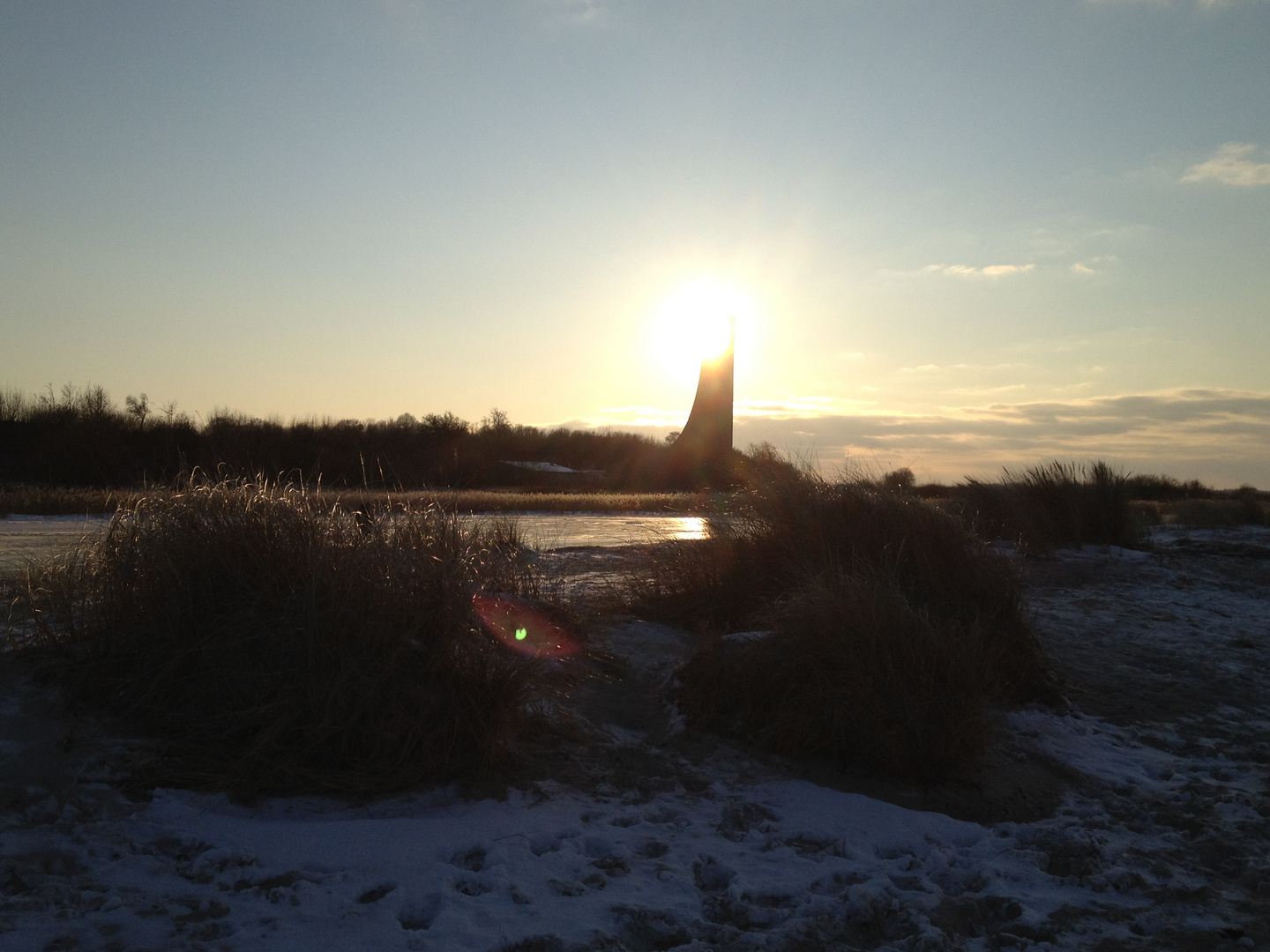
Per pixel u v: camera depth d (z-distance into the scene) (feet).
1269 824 16.53
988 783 18.19
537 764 17.02
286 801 14.70
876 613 19.74
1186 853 15.35
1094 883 13.87
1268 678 27.14
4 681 17.04
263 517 18.86
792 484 29.48
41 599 20.17
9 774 13.91
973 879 13.89
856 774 18.22
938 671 18.90
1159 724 22.98
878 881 13.39
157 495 20.57
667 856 13.99
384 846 13.37
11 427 147.74
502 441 211.41
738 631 24.44
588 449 228.43
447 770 15.94
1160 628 32.24
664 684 21.83
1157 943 12.06
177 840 12.93
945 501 48.01
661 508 104.53
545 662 20.93
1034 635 25.86
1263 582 43.70
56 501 79.20
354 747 15.96
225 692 16.39
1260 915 13.08
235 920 10.98
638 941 11.35
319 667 16.39
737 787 17.25
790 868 13.89
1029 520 47.65
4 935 10.03
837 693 18.71
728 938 11.48
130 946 10.16
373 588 17.42
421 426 178.50
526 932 11.11
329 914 11.31
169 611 17.28
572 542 52.54
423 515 21.86
